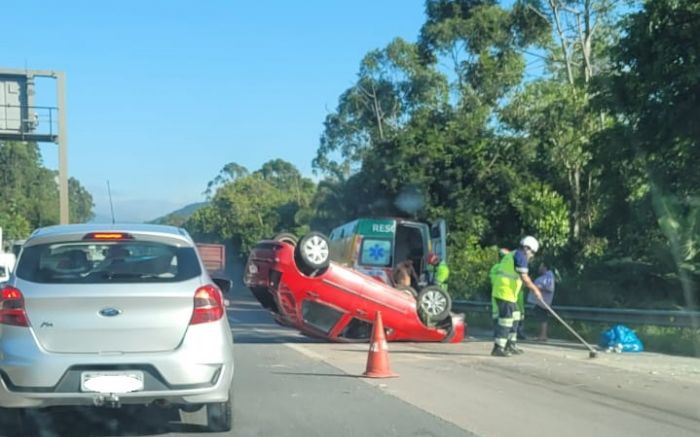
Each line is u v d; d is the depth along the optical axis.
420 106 44.56
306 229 48.16
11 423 7.68
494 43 39.78
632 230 20.45
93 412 8.45
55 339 6.62
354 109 48.53
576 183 28.53
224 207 77.44
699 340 14.02
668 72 17.22
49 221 72.81
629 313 15.85
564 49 31.83
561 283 20.55
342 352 13.89
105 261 7.14
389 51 45.91
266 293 15.30
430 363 12.55
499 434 7.62
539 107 29.92
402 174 32.16
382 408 8.80
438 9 42.72
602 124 27.12
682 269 18.48
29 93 30.48
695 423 8.18
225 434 7.54
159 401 6.75
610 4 30.36
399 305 14.88
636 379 10.97
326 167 50.47
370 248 19.66
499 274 13.65
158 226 7.64
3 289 6.78
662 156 18.59
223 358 6.90
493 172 31.33
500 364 12.46
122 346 6.68
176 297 6.81
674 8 17.17
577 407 8.95
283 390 9.92
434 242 20.34
